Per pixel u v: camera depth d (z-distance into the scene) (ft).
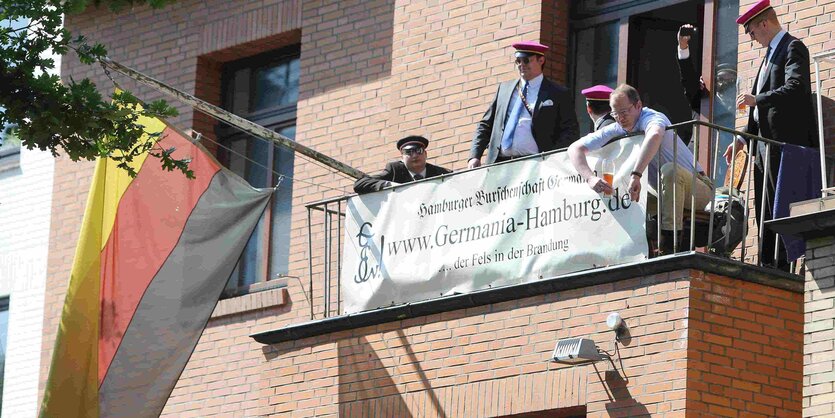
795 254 60.03
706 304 60.03
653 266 60.49
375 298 68.95
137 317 73.61
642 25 74.59
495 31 76.69
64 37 69.62
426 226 67.77
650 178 61.77
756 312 61.00
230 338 83.82
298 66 86.69
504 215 65.36
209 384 83.97
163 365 73.00
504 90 69.26
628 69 74.38
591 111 66.85
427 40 79.10
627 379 60.70
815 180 61.77
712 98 70.79
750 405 60.08
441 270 66.90
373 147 80.64
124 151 70.54
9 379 92.27
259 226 85.66
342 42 83.25
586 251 62.59
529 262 64.28
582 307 62.59
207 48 88.38
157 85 72.18
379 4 82.23
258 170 86.94
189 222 74.02
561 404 62.44
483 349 65.26
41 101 68.23
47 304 91.56
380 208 69.51
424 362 67.00
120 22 92.17
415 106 78.74
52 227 92.38
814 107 65.92
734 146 61.82
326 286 71.36
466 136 76.48
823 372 57.00
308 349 71.10
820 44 66.54
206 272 73.46
